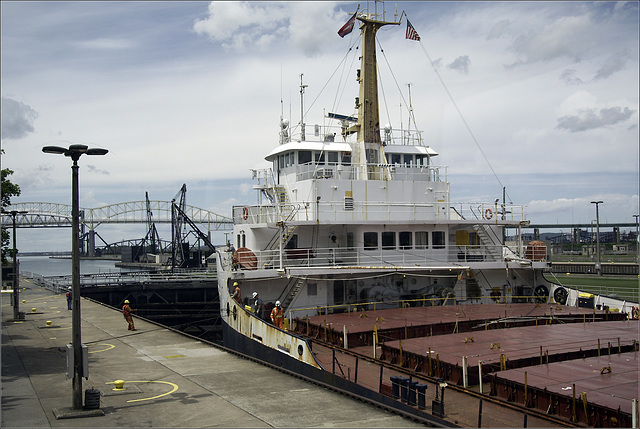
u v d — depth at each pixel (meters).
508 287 33.84
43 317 36.06
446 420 14.16
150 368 20.86
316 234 31.52
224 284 29.81
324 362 20.86
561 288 33.22
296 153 33.69
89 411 15.07
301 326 26.33
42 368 20.98
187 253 89.31
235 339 26.95
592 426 13.34
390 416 14.99
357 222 29.83
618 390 14.41
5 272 48.41
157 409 15.63
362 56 33.94
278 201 34.25
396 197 32.59
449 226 33.78
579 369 16.66
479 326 24.88
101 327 31.25
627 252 110.12
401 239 31.98
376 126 33.94
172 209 90.25
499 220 32.88
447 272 32.31
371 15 33.84
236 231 36.75
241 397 16.83
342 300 30.64
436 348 19.64
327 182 31.28
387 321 24.97
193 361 22.12
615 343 20.19
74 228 15.42
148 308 53.84
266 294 29.27
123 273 62.53
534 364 17.92
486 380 17.19
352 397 16.69
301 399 16.62
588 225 112.94
